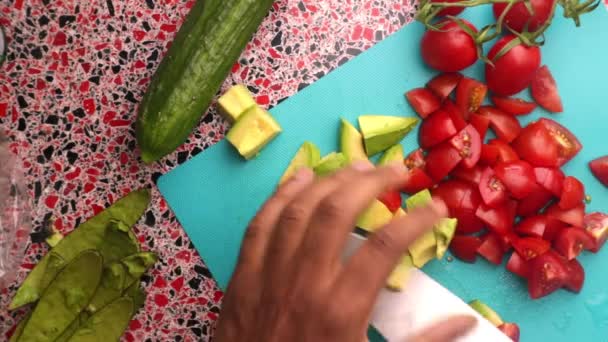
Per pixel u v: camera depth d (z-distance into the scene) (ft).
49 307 2.84
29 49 2.93
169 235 2.98
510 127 3.04
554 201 3.09
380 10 3.08
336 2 3.07
